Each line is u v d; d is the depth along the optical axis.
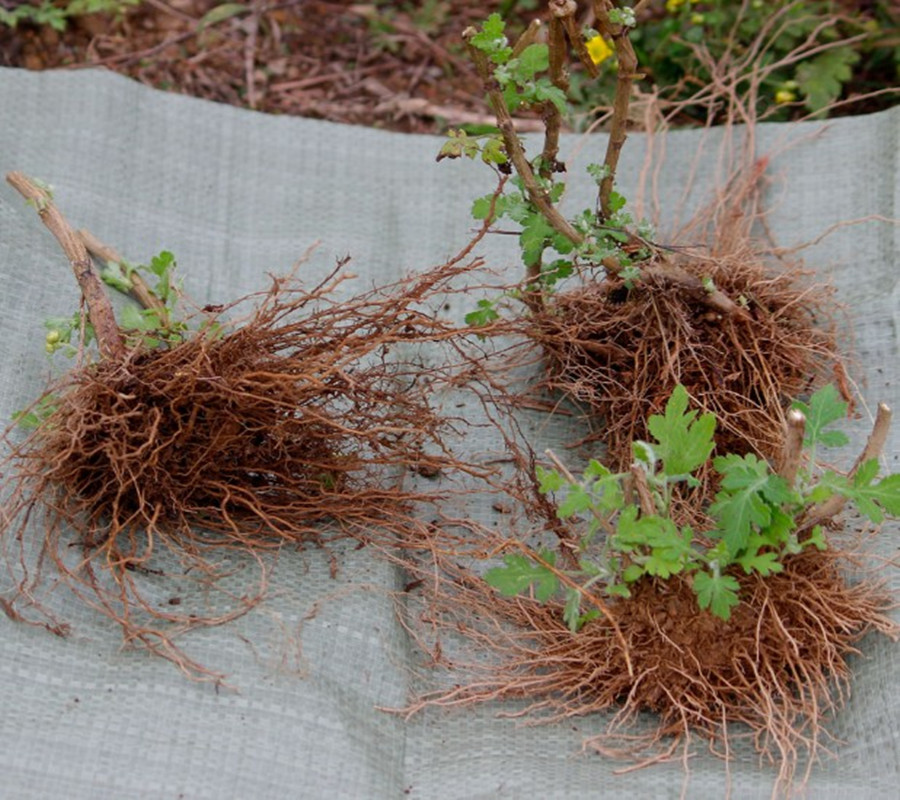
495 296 1.61
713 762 1.33
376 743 1.34
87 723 1.30
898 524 1.43
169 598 1.38
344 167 1.68
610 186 1.47
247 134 1.69
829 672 1.36
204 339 1.38
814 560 1.36
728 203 1.64
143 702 1.31
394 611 1.40
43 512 1.39
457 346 1.50
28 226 1.56
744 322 1.49
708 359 1.47
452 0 1.94
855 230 1.62
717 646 1.34
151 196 1.65
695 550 1.36
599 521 1.33
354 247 1.64
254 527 1.43
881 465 1.48
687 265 1.53
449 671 1.39
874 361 1.55
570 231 1.46
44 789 1.27
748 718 1.35
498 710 1.37
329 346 1.41
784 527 1.32
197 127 1.68
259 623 1.37
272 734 1.31
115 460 1.36
